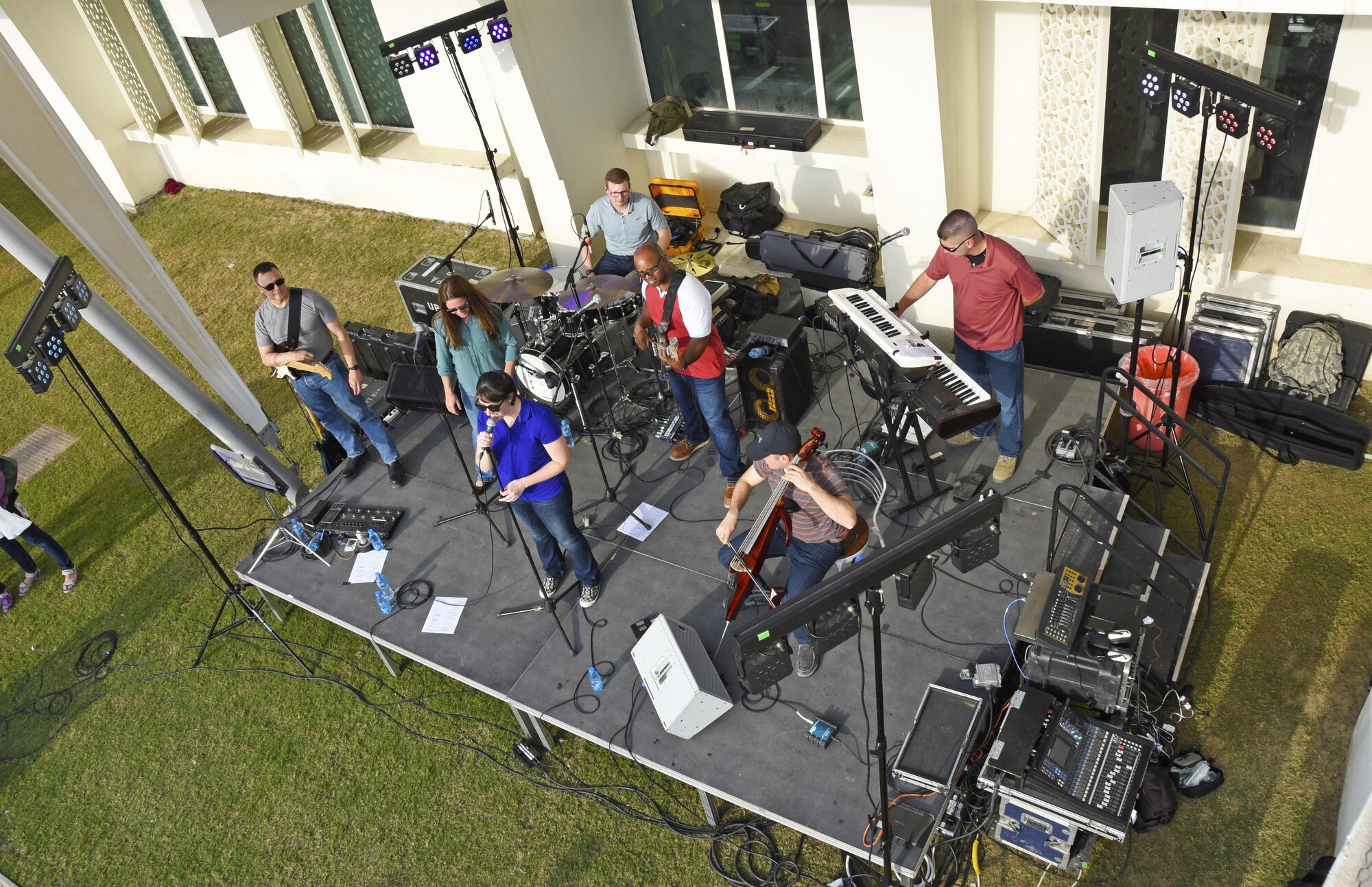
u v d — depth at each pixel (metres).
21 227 6.05
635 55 8.87
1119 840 4.10
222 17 5.64
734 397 6.95
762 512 4.35
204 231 11.18
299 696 5.91
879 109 6.47
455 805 5.20
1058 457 5.89
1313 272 6.11
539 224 9.82
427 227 10.30
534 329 7.36
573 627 5.57
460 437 7.06
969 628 5.07
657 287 5.37
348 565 6.26
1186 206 6.13
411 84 9.56
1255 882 4.30
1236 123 4.36
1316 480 5.89
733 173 8.90
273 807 5.37
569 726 5.07
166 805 5.50
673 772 4.79
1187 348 6.34
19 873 5.33
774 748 4.77
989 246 5.13
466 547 6.20
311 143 10.77
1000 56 6.44
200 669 6.20
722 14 8.16
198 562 6.92
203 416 6.79
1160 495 5.70
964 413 5.10
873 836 4.32
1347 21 5.25
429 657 5.58
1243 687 4.97
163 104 11.89
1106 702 4.47
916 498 5.78
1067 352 6.64
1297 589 5.33
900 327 5.40
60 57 10.97
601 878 4.77
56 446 8.33
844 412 6.55
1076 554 5.27
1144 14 5.80
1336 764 4.61
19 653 6.57
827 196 8.43
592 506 6.28
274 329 6.19
